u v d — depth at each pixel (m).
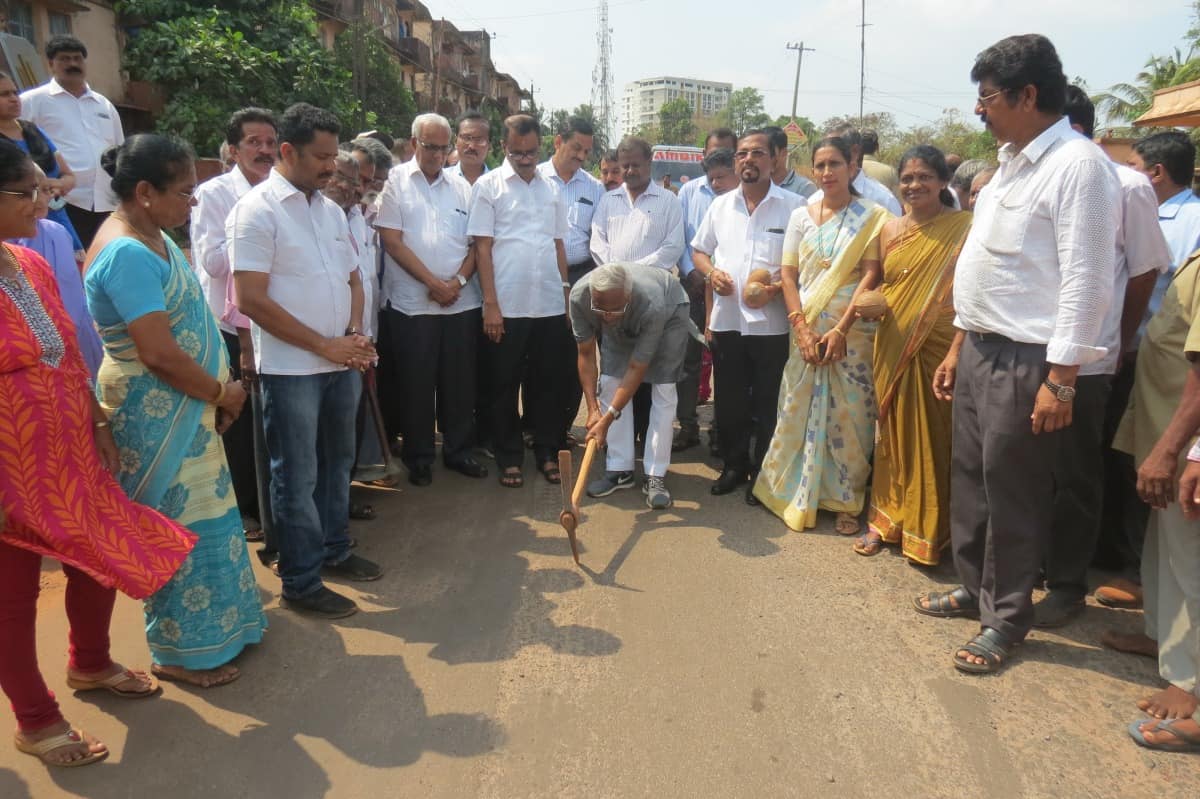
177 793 2.36
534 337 4.94
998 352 2.89
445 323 4.77
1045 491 2.91
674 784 2.43
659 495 4.51
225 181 3.76
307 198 3.18
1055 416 2.71
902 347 3.69
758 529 4.26
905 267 3.68
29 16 14.25
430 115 4.50
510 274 4.73
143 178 2.52
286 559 3.32
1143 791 2.40
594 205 5.49
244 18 16.33
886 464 3.94
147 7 15.55
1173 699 2.63
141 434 2.65
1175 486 2.60
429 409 4.76
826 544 4.08
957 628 3.30
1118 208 2.62
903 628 3.29
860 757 2.55
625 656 3.09
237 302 3.05
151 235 2.63
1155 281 3.13
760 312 4.45
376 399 4.68
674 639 3.21
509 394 4.87
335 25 26.30
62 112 5.20
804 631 3.27
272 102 16.14
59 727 2.47
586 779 2.45
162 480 2.69
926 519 3.71
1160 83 18.94
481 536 4.16
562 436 5.14
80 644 2.70
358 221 4.29
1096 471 3.17
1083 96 3.45
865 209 4.00
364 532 4.18
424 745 2.59
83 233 5.41
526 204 4.74
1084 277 2.59
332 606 3.35
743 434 4.73
